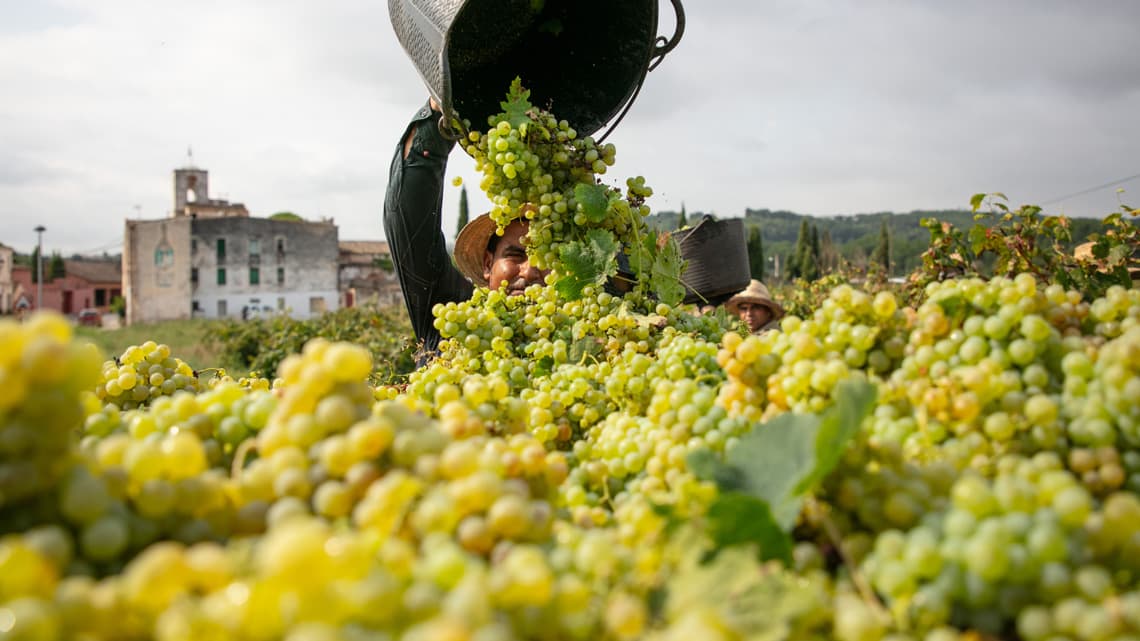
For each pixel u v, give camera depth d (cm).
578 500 146
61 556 90
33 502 98
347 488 108
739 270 448
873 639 93
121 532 97
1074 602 90
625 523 121
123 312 6631
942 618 96
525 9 299
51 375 96
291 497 109
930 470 117
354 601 80
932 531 101
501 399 168
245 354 1961
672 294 288
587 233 277
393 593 83
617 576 102
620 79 315
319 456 112
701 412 151
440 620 76
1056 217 293
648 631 94
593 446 180
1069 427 124
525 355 257
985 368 129
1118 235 307
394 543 93
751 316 590
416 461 112
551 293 275
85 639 80
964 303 141
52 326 103
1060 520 99
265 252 5741
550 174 291
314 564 78
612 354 225
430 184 334
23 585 83
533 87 328
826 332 147
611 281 307
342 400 118
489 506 105
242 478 112
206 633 77
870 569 103
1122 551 98
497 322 257
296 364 125
